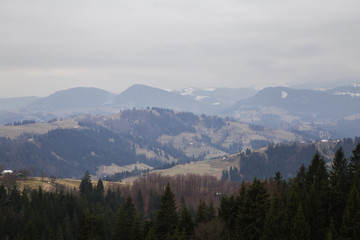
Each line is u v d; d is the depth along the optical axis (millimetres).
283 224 68188
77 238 96812
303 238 65812
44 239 120938
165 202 90562
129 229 96000
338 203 75625
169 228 88062
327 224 73312
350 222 65438
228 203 91125
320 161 92875
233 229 84500
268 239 68688
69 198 162875
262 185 79312
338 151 91250
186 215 88875
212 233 85750
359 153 89062
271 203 78875
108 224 137500
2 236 123875
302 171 101188
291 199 75250
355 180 76562
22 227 130250
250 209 76188
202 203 102312
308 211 72688
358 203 66438
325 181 85500
